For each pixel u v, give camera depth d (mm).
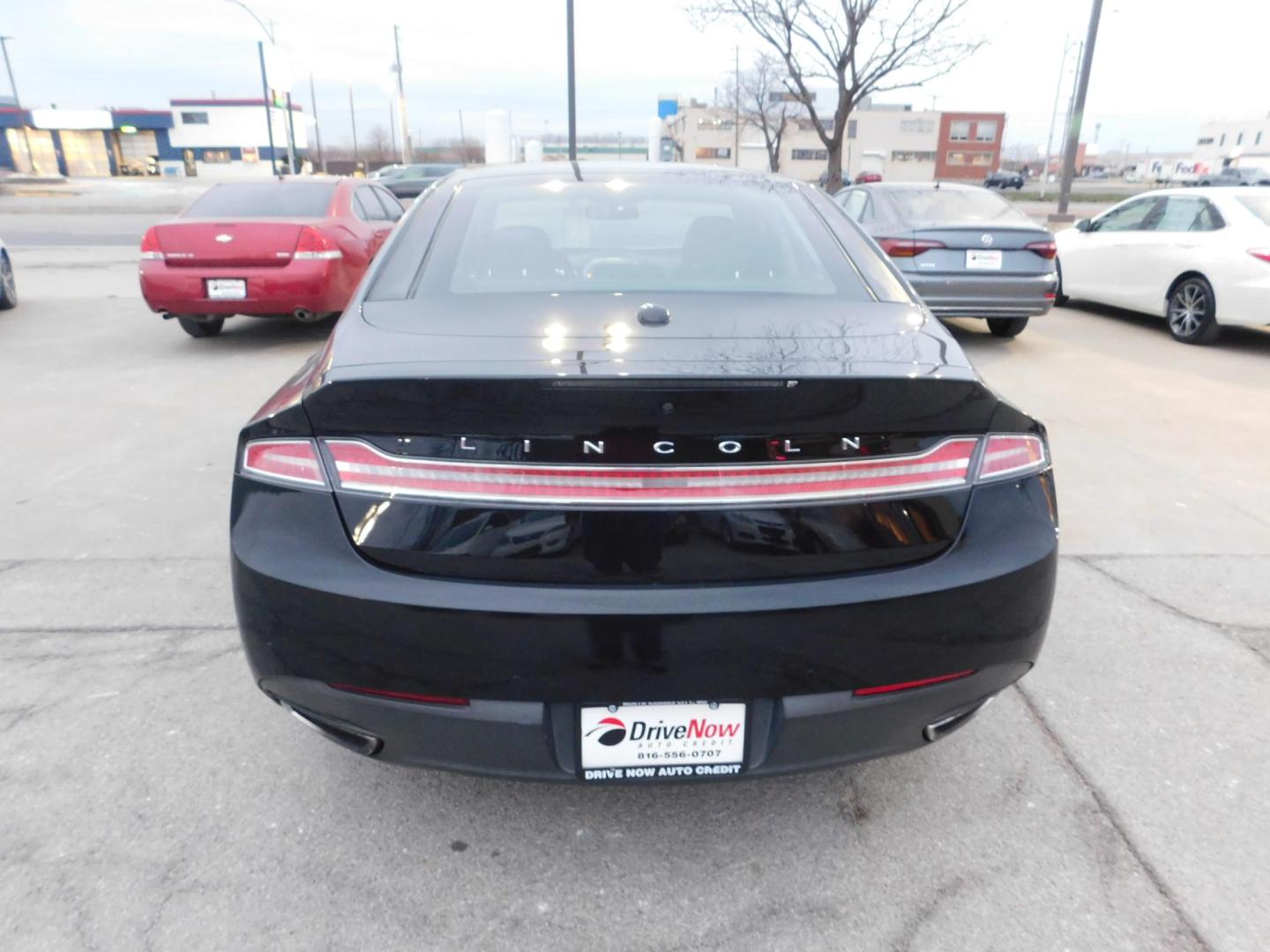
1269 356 7637
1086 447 5070
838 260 2434
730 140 70625
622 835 2119
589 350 1810
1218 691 2721
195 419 5418
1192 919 1883
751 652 1677
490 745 1741
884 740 1848
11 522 3867
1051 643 2992
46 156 60594
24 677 2713
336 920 1861
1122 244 8938
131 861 2004
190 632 2990
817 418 1662
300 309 7152
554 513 1647
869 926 1865
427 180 21094
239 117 64188
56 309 9367
